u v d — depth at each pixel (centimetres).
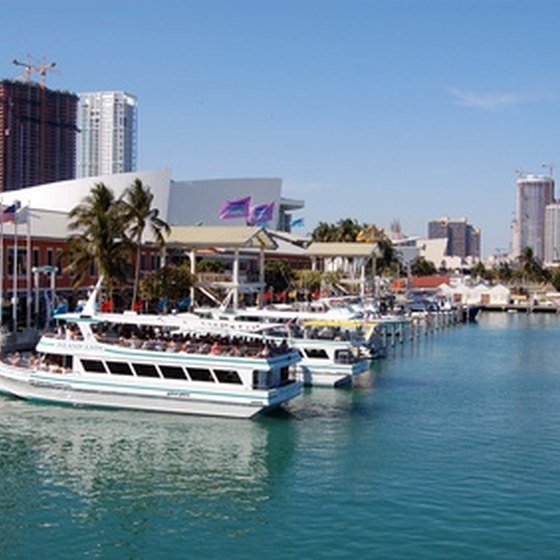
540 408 6281
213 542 3406
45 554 3281
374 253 14500
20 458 4566
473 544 3362
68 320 5922
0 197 10031
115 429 5206
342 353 7069
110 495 3975
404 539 3419
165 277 9669
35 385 5812
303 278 13988
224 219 15475
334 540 3419
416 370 8525
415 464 4547
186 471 4375
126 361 5638
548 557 3234
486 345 11412
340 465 4516
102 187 9031
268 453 4741
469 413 6034
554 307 19400
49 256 9888
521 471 4419
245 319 8200
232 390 5453
